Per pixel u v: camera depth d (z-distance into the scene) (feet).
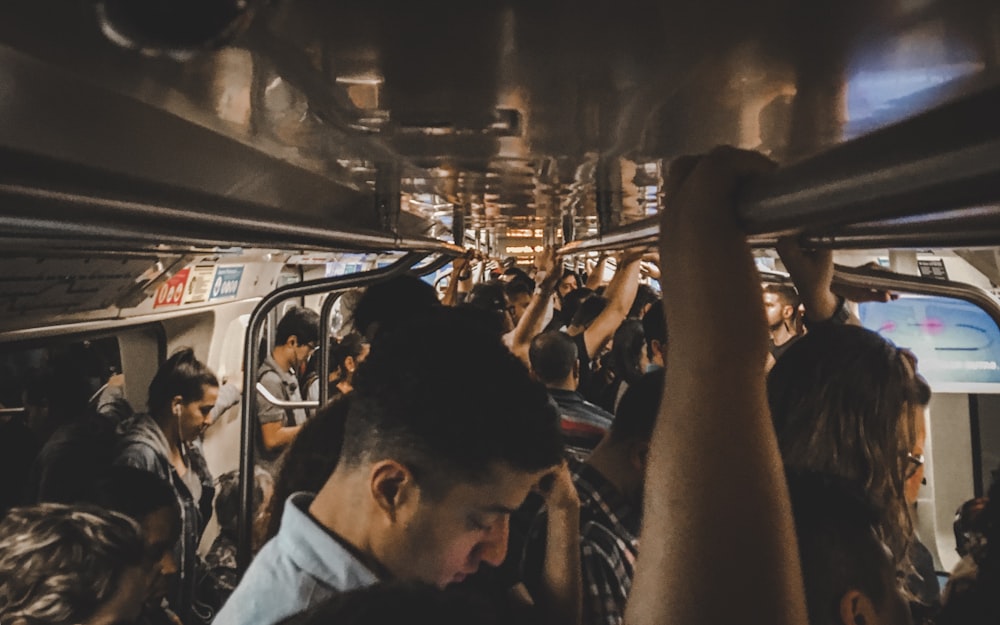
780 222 1.74
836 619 3.03
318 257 19.93
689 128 5.63
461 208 13.67
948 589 4.70
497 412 3.38
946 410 16.52
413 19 3.00
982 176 1.31
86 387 11.80
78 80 3.40
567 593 5.17
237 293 16.61
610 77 4.04
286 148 5.97
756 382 1.85
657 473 1.86
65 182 2.04
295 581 3.37
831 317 4.78
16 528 4.82
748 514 1.76
